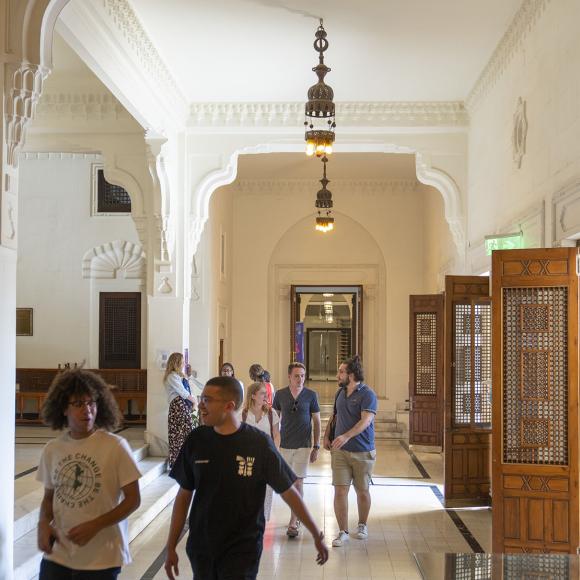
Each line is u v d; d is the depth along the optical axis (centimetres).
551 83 660
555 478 619
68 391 362
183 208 1083
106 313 1472
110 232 1465
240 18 777
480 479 897
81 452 359
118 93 811
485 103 957
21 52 485
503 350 638
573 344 616
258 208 1744
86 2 644
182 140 1085
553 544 617
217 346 1527
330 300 2147
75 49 678
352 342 1862
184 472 368
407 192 1728
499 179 874
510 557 381
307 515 364
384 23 788
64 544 354
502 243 808
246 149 1087
